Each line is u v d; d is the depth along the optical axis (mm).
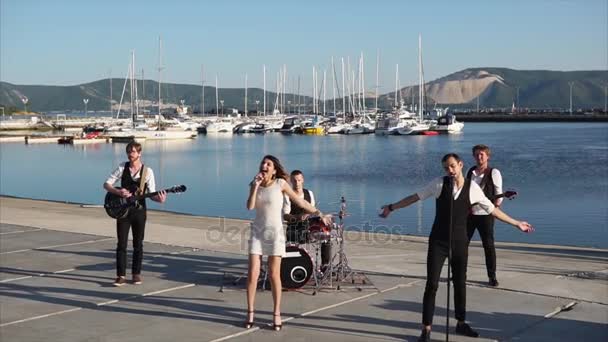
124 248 9453
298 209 9195
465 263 7066
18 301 8688
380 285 9344
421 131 106625
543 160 57094
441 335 7203
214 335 7238
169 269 10531
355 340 7059
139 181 9344
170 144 88312
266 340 7074
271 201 7359
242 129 119125
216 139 100625
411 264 10922
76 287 9398
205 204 30125
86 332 7387
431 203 28422
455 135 106125
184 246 12562
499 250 13633
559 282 9609
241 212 27109
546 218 25031
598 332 7332
